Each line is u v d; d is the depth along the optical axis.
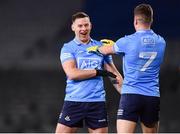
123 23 73.62
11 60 77.38
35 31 80.75
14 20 82.94
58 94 63.03
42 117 52.84
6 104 59.12
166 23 72.88
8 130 48.31
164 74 64.94
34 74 72.06
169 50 70.88
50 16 82.31
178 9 72.88
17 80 69.62
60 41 77.19
